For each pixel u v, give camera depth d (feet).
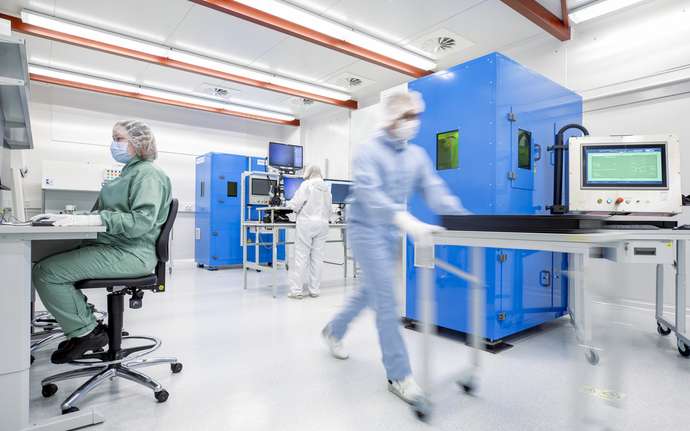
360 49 14.30
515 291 7.68
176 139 21.61
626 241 4.21
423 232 4.56
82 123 18.76
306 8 11.80
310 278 12.31
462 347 7.46
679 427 4.53
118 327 5.43
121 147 5.71
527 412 4.91
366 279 5.30
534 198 8.30
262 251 20.16
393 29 13.00
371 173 5.07
